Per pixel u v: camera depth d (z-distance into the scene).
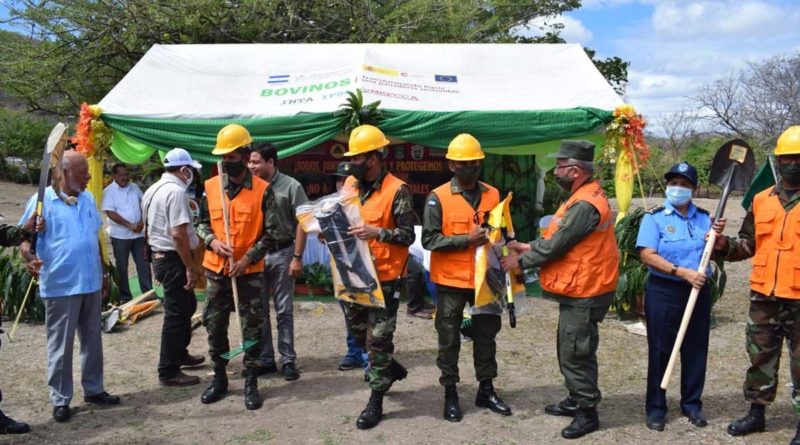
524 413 4.88
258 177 5.19
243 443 4.43
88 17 15.16
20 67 15.33
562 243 4.19
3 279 7.56
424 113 8.18
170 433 4.60
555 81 9.52
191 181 5.46
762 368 4.38
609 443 4.34
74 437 4.55
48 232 4.68
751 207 4.45
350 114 8.13
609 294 4.36
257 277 4.95
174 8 14.78
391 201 4.57
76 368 6.01
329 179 10.08
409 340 6.88
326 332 7.20
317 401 5.16
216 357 5.11
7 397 5.31
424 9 15.89
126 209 8.36
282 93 9.02
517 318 7.78
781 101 31.56
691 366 4.62
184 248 5.13
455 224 4.49
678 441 4.36
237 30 15.59
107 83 16.53
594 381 4.44
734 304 8.55
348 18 16.66
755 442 4.33
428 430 4.59
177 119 8.37
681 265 4.36
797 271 4.09
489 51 10.13
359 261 4.50
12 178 31.25
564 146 4.35
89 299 4.95
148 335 7.16
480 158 4.43
